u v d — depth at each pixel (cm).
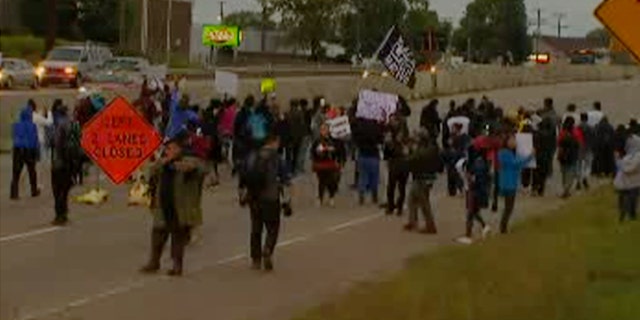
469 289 1506
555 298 1422
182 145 1752
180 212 1736
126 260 1878
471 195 2230
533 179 3161
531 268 1677
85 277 1712
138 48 8706
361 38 11575
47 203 2589
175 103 3144
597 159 3594
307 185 3216
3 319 1408
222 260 1923
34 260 1855
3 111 3691
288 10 11675
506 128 2305
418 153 2341
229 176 3306
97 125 2288
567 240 2025
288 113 3344
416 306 1405
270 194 1823
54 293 1583
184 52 10406
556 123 3534
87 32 8088
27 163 2675
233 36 10406
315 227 2392
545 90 8706
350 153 3503
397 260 1959
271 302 1566
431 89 7531
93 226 2267
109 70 5353
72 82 5588
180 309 1502
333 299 1553
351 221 2500
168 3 9462
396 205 2644
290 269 1853
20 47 5966
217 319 1440
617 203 2658
